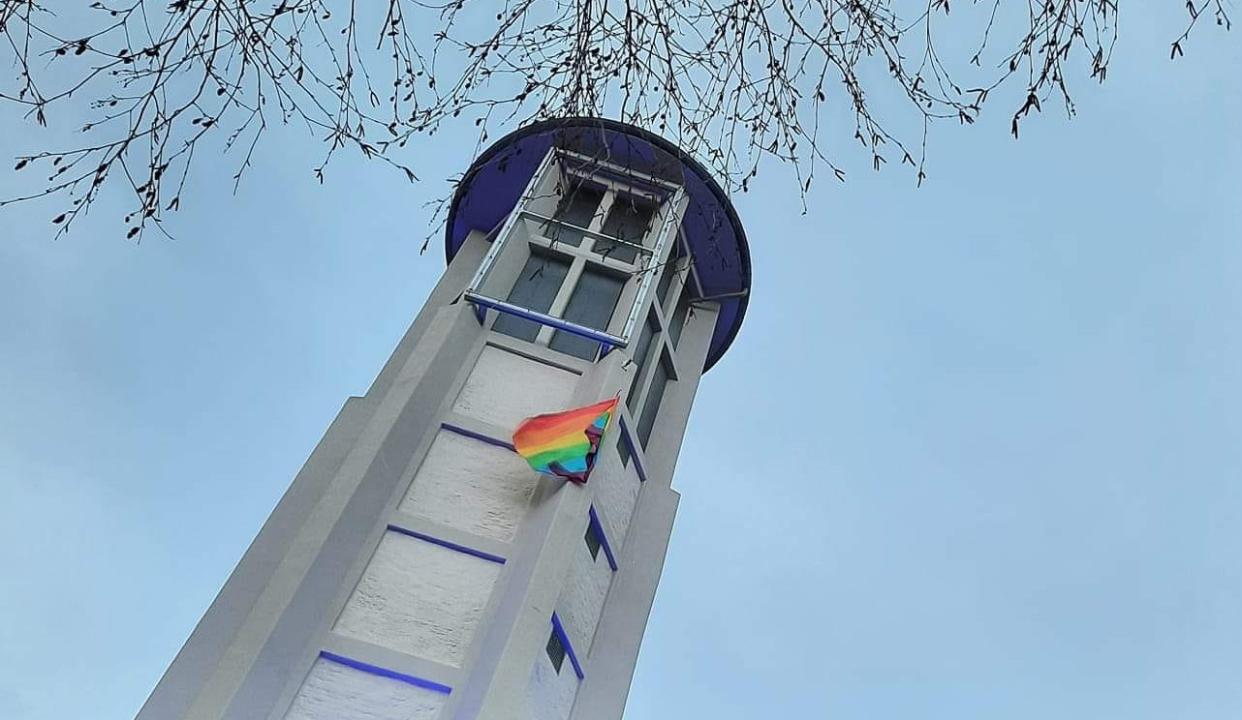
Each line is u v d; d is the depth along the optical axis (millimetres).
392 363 19516
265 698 12695
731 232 22406
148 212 5898
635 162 20203
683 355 22562
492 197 22859
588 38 6793
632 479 19359
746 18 6562
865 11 6352
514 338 18734
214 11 5555
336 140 6418
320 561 14117
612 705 16078
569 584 16125
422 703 13422
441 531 15297
